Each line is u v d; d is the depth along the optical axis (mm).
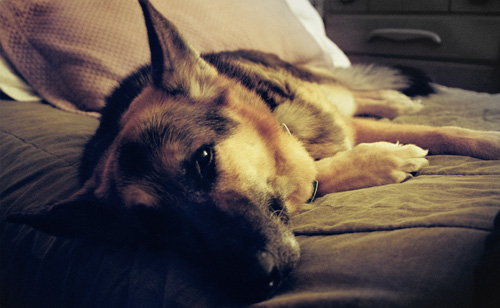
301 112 767
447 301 376
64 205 576
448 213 444
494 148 637
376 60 1502
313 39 1151
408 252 413
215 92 673
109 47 875
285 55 1072
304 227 538
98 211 606
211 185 585
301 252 491
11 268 613
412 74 1104
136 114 646
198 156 593
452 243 408
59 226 567
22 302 598
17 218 550
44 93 887
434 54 1342
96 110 879
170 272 498
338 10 1583
